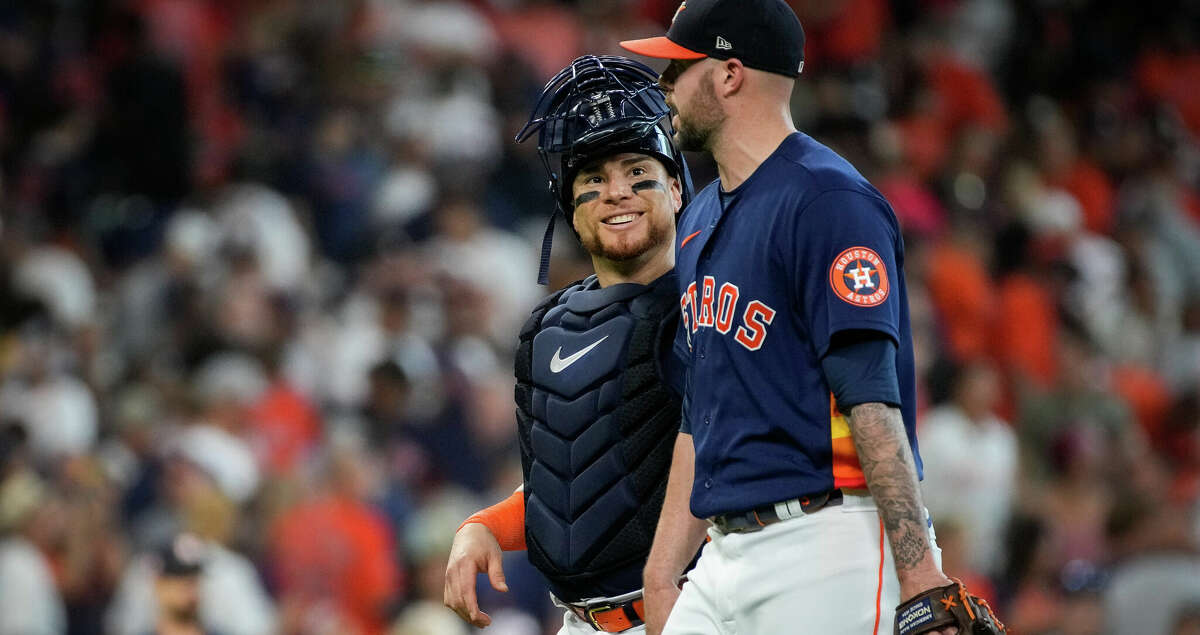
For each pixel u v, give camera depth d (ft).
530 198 121.70
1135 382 122.31
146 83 116.47
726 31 33.88
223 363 92.73
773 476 32.71
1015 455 105.09
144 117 115.75
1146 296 135.85
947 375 103.45
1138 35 175.42
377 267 106.52
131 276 106.42
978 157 139.54
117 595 79.05
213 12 132.57
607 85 38.50
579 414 38.24
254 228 106.42
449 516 82.94
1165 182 153.07
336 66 124.26
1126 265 138.00
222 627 74.18
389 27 129.80
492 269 108.17
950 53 155.74
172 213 112.88
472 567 39.27
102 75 124.77
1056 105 163.43
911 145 139.54
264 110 123.44
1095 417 109.50
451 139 118.62
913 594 30.81
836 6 146.61
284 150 116.78
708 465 33.71
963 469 98.22
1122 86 169.27
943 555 84.43
